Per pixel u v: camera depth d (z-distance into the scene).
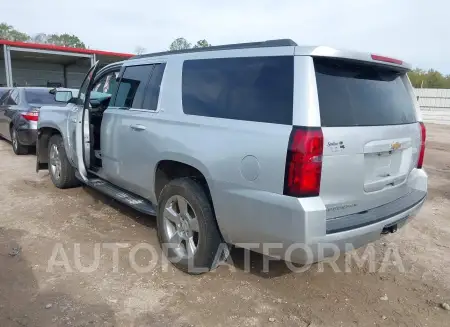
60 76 28.75
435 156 10.65
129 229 4.55
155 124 3.74
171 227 3.70
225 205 3.05
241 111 3.01
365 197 3.00
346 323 2.95
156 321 2.88
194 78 3.51
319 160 2.60
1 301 3.06
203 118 3.29
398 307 3.19
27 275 3.46
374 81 3.20
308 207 2.56
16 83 26.89
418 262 3.99
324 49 2.71
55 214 4.98
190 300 3.16
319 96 2.70
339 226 2.72
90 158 5.16
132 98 4.25
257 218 2.81
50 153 6.12
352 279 3.61
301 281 3.53
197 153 3.23
